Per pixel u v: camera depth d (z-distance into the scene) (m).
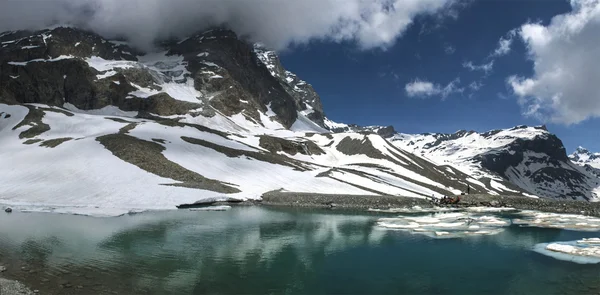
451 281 26.28
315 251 34.28
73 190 66.12
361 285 25.39
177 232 41.19
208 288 23.97
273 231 43.19
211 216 54.03
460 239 39.66
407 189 103.62
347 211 63.69
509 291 24.41
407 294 23.94
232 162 100.25
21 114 126.31
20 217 48.44
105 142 90.94
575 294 23.59
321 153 159.38
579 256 32.59
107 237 37.50
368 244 37.25
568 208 67.31
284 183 91.81
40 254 30.14
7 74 181.88
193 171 84.69
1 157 85.56
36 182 69.69
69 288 22.66
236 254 32.50
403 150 169.75
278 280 26.12
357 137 175.38
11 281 23.06
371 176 114.75
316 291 24.20
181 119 193.50
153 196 65.94
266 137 150.88
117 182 70.94
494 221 50.69
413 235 41.81
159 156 88.62
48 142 95.25
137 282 24.41
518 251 34.59
